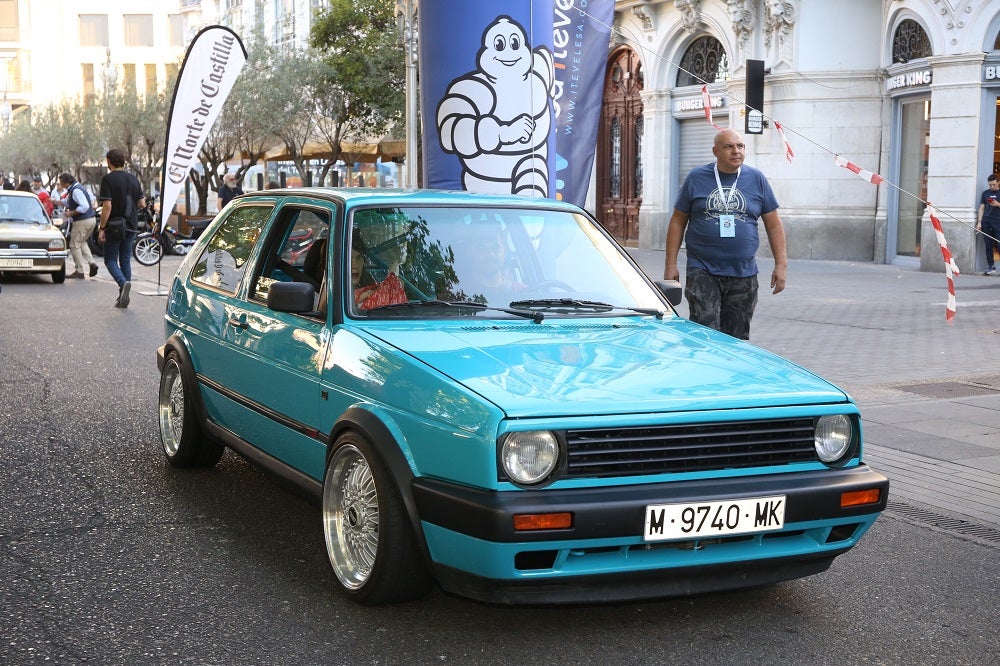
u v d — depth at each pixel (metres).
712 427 4.12
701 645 4.20
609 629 4.34
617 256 5.71
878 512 4.34
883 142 23.56
